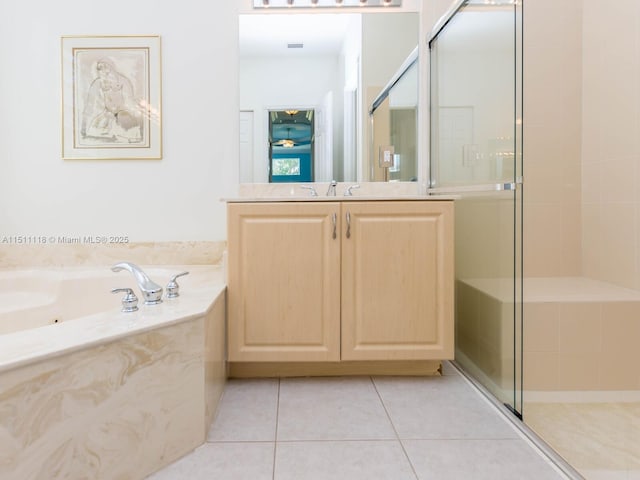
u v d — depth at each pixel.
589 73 2.35
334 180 2.32
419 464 1.20
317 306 1.69
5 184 2.23
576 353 1.80
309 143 2.31
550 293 1.96
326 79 2.30
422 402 1.59
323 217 1.69
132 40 2.23
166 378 1.18
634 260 2.06
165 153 2.27
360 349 1.71
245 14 2.27
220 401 1.58
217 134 2.28
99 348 1.00
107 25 2.22
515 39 1.41
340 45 2.30
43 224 2.25
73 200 2.26
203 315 1.29
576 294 1.94
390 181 2.33
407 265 1.70
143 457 1.12
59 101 2.23
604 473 1.18
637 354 1.80
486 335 1.69
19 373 0.84
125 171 2.27
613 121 2.19
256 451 1.25
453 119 2.00
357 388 1.71
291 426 1.40
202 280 1.87
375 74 2.31
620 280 2.15
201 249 2.29
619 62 2.15
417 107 2.33
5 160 2.23
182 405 1.23
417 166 2.33
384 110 2.32
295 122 2.30
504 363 1.55
